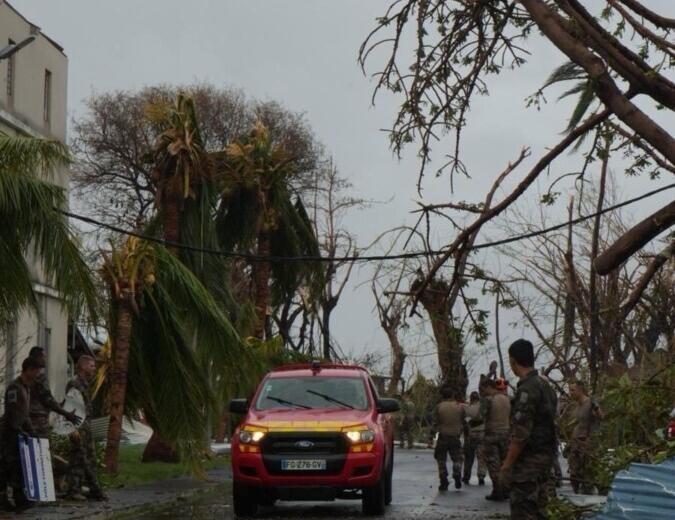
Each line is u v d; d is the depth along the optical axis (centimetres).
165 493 2161
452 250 1242
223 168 3622
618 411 1555
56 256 1742
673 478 1043
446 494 2348
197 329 2544
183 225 3027
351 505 2102
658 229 1105
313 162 6512
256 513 1933
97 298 1783
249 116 6819
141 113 6538
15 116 3469
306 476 1853
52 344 3684
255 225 3684
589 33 1130
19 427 1702
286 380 2036
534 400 1216
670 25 1162
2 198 1702
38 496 1695
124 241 2577
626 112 1096
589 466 1459
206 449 2523
